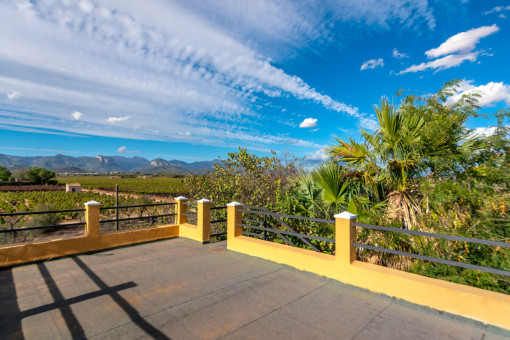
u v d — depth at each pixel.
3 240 12.61
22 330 3.02
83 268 5.06
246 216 8.86
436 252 5.20
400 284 3.81
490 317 3.16
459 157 6.00
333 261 4.52
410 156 6.45
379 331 3.09
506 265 4.38
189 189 10.84
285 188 8.96
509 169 5.48
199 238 7.04
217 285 4.31
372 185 6.48
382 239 5.77
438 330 3.13
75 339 2.86
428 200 5.87
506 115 5.88
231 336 2.94
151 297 3.86
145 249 6.42
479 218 5.11
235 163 10.05
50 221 16.48
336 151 7.20
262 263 5.41
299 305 3.68
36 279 4.51
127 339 2.87
